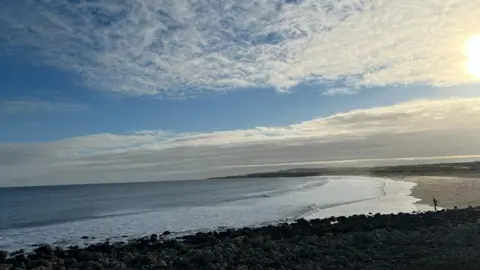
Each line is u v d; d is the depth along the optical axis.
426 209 37.31
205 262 16.56
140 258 17.25
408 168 170.12
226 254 17.66
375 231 21.94
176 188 147.12
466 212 28.23
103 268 16.05
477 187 59.28
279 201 56.66
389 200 48.75
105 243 24.98
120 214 49.03
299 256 17.36
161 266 16.39
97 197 99.12
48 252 20.89
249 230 25.77
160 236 29.11
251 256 17.52
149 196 93.88
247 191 94.00
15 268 16.41
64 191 152.00
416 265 14.79
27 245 27.98
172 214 45.62
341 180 121.75
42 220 45.94
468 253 16.22
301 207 46.38
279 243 20.34
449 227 22.11
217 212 45.19
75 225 39.00
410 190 60.75
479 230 20.78
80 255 18.70
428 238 19.56
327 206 46.12
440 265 14.47
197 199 72.56
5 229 37.97
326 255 17.27
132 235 31.06
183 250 19.58
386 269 14.53
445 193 51.97
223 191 101.69
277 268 15.45
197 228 33.09
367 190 69.62
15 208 68.38
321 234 23.09
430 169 141.50
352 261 16.12
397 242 19.14
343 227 24.80
